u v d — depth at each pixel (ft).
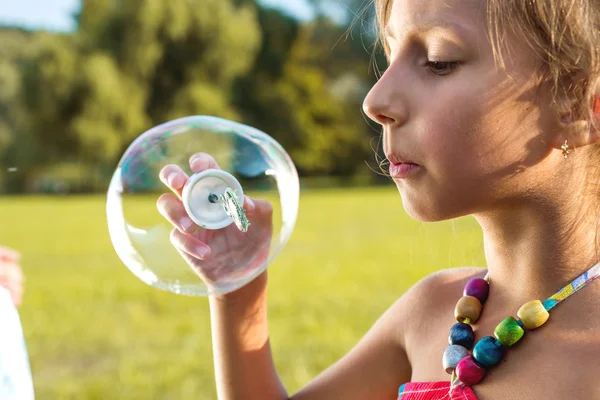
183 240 3.61
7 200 70.69
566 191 3.01
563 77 2.88
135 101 82.12
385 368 3.97
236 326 3.92
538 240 3.08
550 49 2.84
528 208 3.05
